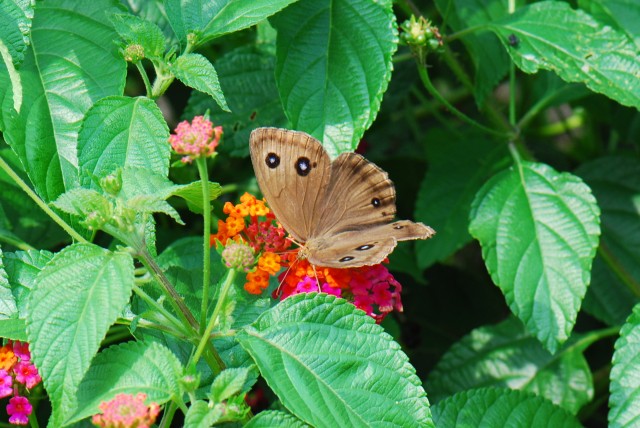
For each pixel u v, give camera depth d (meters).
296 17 0.73
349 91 0.72
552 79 0.80
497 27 0.76
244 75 0.78
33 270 0.69
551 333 0.74
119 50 0.70
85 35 0.71
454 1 0.79
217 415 0.65
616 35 0.75
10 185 0.75
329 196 0.69
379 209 0.70
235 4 0.71
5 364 0.68
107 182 0.66
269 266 0.69
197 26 0.71
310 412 0.66
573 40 0.75
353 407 0.66
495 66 0.79
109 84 0.71
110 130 0.69
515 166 0.77
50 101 0.70
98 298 0.65
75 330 0.65
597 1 0.78
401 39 0.74
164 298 0.70
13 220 0.75
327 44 0.73
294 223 0.69
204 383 0.69
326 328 0.67
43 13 0.71
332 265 0.68
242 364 0.69
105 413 0.64
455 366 0.79
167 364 0.66
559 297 0.74
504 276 0.75
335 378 0.66
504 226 0.75
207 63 0.69
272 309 0.67
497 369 0.79
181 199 0.80
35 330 0.65
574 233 0.75
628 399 0.72
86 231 0.70
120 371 0.66
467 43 0.79
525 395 0.73
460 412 0.73
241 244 0.66
